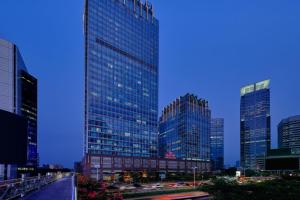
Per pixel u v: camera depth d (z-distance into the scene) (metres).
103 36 195.88
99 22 194.75
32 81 178.88
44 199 25.88
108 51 197.62
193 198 81.38
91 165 153.88
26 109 166.62
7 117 25.27
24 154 27.38
